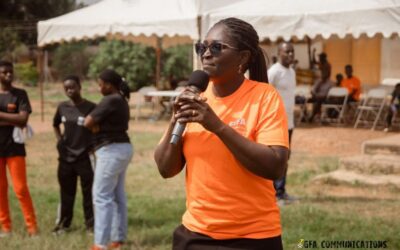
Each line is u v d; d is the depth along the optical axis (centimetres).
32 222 763
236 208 309
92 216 777
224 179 309
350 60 2506
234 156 301
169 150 326
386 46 2414
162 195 1001
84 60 4019
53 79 3991
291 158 1333
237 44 312
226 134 294
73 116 757
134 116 2184
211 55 312
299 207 859
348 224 762
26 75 3744
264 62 334
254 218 311
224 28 313
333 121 1867
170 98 2088
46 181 1141
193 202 321
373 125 1717
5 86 736
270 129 306
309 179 1095
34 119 2169
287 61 869
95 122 660
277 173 302
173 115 315
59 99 2961
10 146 738
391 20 941
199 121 292
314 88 1891
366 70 2473
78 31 1436
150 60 3098
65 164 766
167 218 846
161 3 1351
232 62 313
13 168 743
